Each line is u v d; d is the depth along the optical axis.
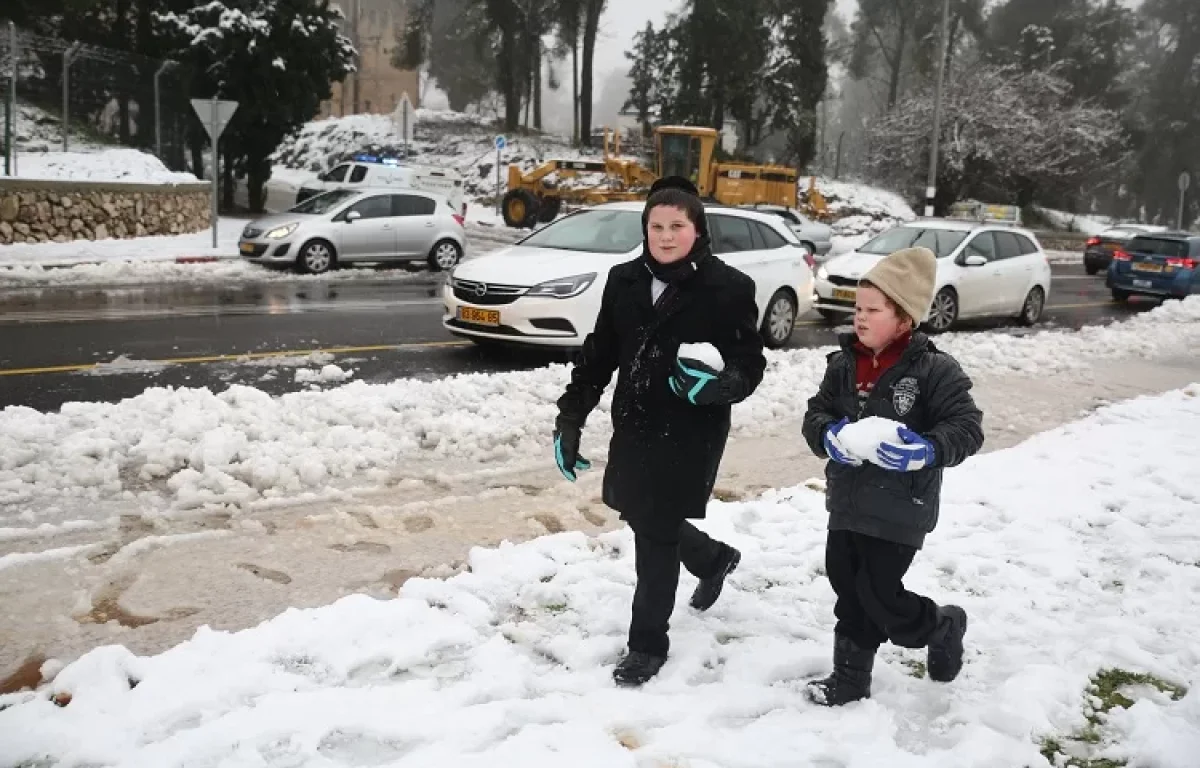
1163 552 4.87
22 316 11.15
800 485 5.80
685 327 3.20
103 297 13.05
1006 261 14.96
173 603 3.94
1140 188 66.94
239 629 3.75
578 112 51.97
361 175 26.47
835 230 40.00
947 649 3.33
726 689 3.33
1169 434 7.39
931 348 3.07
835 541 3.22
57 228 18.03
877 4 57.00
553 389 7.84
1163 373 10.74
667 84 48.81
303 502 5.18
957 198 46.44
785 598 4.18
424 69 64.69
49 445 5.80
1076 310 18.08
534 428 6.81
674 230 3.15
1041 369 10.49
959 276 14.02
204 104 18.64
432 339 10.91
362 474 5.73
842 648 3.27
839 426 3.03
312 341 10.41
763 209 25.88
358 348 10.14
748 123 47.94
